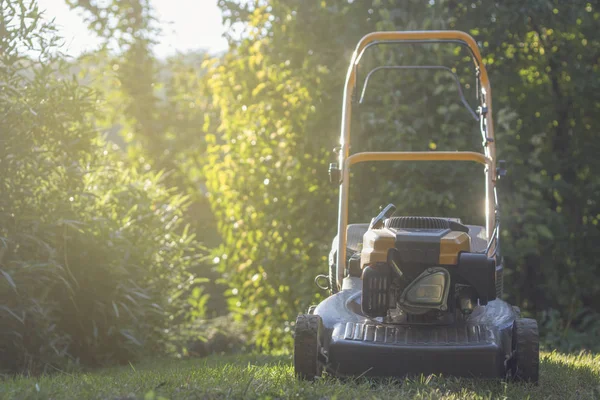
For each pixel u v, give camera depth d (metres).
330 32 10.40
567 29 10.45
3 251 6.94
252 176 11.03
